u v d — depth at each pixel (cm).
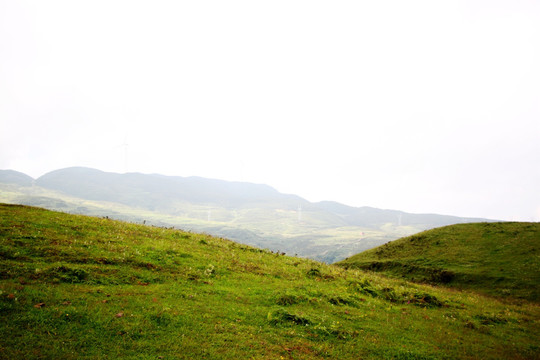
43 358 785
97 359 824
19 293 1073
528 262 3638
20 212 2262
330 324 1341
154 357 879
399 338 1323
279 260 2764
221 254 2419
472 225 5581
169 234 2716
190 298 1386
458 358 1188
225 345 1018
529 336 1614
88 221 2444
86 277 1359
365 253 5816
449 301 2259
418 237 5634
